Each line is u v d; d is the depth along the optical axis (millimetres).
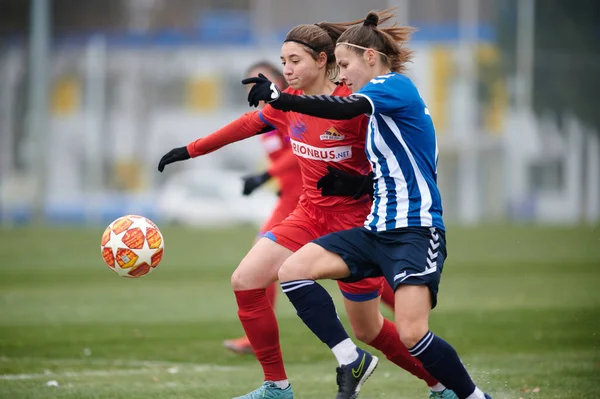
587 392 20938
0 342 28578
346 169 19234
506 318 33688
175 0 141125
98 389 21344
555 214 122438
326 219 19578
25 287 44594
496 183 120125
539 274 49219
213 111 129625
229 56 129875
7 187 124875
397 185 16969
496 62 123375
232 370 24172
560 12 127125
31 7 135750
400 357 19391
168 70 129750
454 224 97375
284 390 19250
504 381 22219
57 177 125938
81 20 138625
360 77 17688
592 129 123000
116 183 126250
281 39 132125
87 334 30344
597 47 126938
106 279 48156
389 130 16859
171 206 107750
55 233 80875
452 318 33844
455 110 121812
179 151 20234
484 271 51031
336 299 40094
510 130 120562
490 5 129125
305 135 19219
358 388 17844
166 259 58812
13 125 129125
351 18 136875
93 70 128875
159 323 33062
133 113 128625
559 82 122688
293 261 17547
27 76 129875
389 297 22688
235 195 108062
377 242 17094
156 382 22344
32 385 21719
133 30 135250
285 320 34125
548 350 27000
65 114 127750
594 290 42188
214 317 34656
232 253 62906
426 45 123625
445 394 19094
